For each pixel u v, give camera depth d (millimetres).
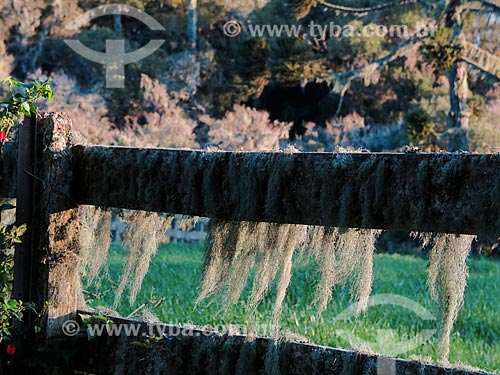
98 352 2920
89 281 3061
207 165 2580
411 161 2168
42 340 2873
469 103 12938
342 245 2406
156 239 2887
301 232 2502
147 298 5684
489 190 2018
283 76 11328
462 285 2244
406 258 11797
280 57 11492
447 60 10844
